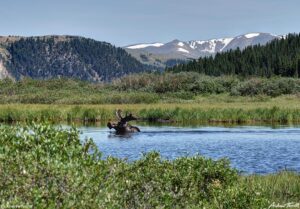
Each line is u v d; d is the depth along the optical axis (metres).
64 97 115.38
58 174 8.38
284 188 17.88
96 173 9.12
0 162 8.37
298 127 58.28
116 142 42.12
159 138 45.31
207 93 135.62
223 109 70.88
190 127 58.28
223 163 14.73
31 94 122.38
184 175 13.12
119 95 112.75
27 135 9.33
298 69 184.38
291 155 34.50
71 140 9.80
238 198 12.66
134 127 51.06
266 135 48.34
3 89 139.88
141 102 109.06
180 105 86.25
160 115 69.81
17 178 8.25
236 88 134.62
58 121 66.38
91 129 54.84
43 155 8.81
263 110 70.00
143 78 151.50
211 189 13.49
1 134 9.38
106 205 8.65
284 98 122.19
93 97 111.31
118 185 10.34
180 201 12.48
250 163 31.09
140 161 12.77
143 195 11.53
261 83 132.62
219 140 43.84
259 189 13.70
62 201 8.25
